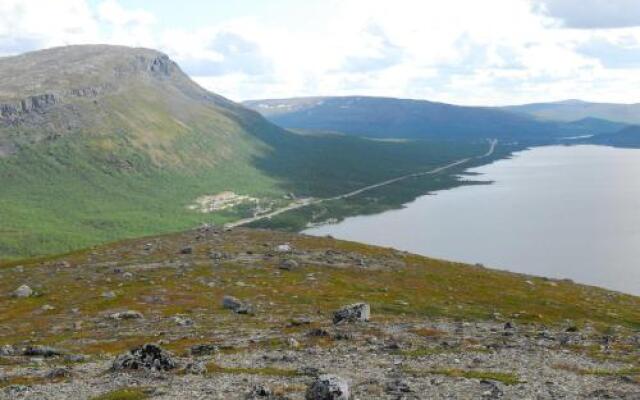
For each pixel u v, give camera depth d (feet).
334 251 452.35
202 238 515.09
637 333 247.91
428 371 148.15
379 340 194.70
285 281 345.31
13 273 390.01
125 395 128.16
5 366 167.53
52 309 281.54
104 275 364.38
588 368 155.43
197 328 227.61
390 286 354.13
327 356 169.48
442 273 414.41
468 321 264.93
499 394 124.16
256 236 526.98
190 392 130.31
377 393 126.72
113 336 217.97
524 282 416.87
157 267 384.47
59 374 153.07
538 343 191.83
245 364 160.45
